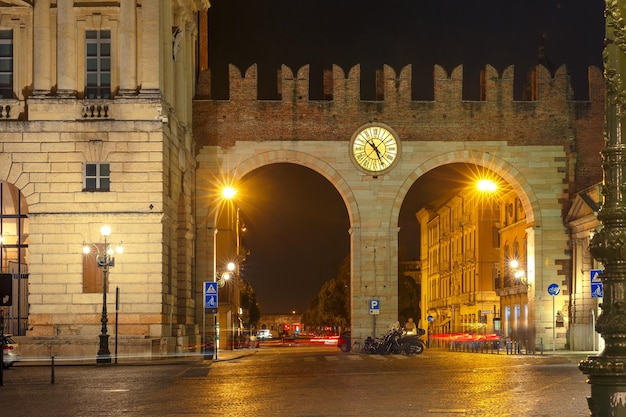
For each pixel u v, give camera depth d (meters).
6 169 47.22
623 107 12.88
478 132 60.12
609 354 12.53
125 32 47.78
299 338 183.12
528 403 22.17
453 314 104.00
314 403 22.83
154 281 46.94
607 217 12.75
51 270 46.88
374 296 59.31
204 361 46.19
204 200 59.12
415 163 59.84
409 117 59.97
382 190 59.75
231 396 25.20
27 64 48.34
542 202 60.12
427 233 127.88
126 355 45.53
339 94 59.88
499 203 87.19
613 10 13.02
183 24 57.00
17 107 47.91
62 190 47.16
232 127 59.47
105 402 23.95
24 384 30.70
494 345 68.38
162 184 47.34
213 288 50.69
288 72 59.91
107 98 48.03
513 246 81.50
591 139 60.50
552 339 59.59
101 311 46.66
